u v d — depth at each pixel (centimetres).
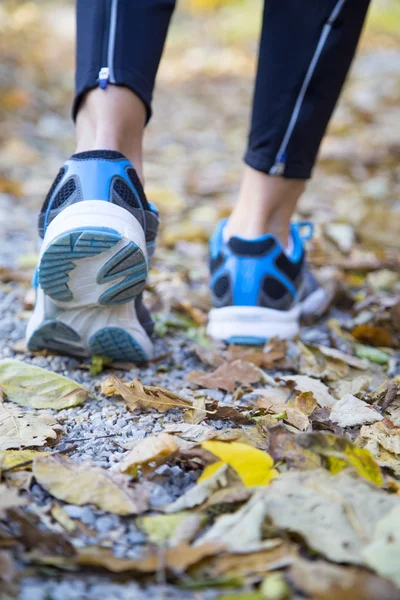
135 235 117
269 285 151
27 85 448
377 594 69
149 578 76
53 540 78
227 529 81
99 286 121
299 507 84
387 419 113
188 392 126
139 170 130
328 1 134
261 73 142
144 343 134
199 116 445
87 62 125
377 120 422
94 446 105
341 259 211
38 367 124
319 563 76
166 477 96
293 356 146
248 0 946
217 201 280
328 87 141
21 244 215
